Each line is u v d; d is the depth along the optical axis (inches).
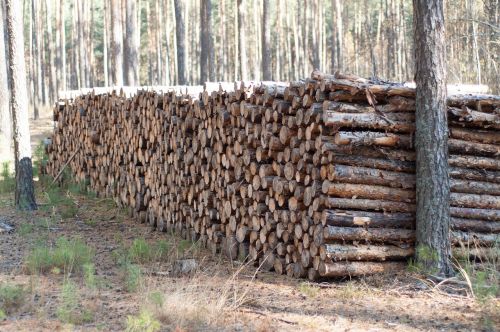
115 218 505.7
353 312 260.8
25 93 505.4
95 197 584.1
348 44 2244.1
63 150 663.1
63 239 362.0
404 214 312.8
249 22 2237.9
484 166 325.1
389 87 306.0
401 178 310.8
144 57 2618.1
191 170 419.5
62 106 669.3
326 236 299.6
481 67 962.7
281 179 335.6
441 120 305.0
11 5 486.6
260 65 2089.1
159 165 464.1
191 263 324.2
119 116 534.3
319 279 313.3
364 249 304.7
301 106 320.2
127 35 1054.4
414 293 283.9
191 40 2171.5
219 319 247.3
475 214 321.1
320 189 309.0
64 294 260.7
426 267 302.4
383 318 252.4
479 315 254.1
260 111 345.4
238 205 370.3
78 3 1809.8
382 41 1915.6
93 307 256.5
